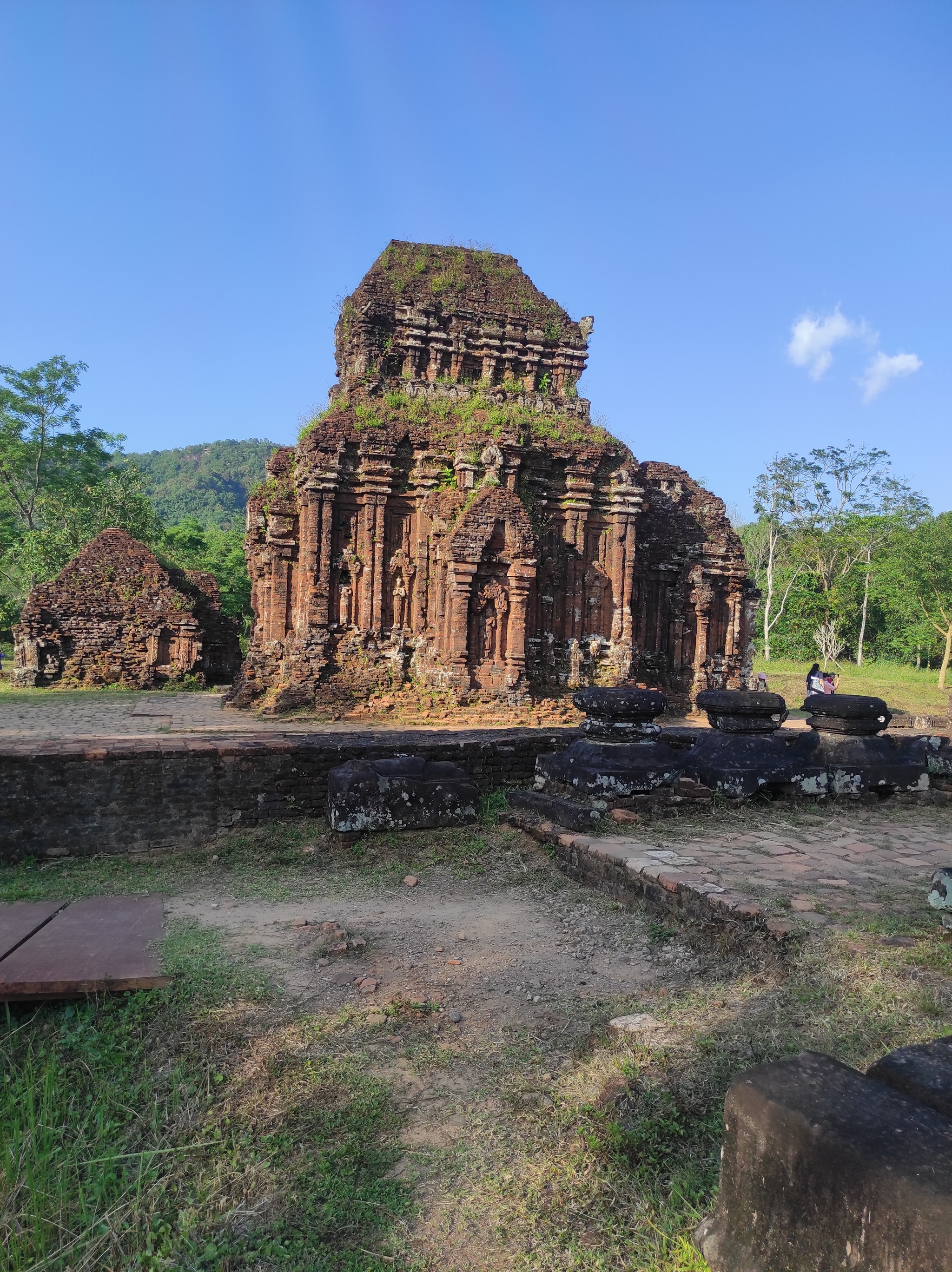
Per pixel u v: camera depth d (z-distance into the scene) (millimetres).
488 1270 2473
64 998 4051
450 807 7375
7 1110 3189
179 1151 2986
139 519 42969
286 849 6895
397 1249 2551
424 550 18281
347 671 17750
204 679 28484
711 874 5410
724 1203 2330
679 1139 2893
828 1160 1984
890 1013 3479
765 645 47906
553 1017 3918
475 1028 3836
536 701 17688
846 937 4242
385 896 5891
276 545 20234
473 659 17672
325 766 7648
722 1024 3576
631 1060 3355
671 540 21156
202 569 44531
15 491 46562
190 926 5043
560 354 21047
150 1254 2547
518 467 18375
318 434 17719
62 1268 2520
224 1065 3488
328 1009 3992
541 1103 3221
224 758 7238
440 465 18328
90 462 48719
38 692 26172
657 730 7777
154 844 6957
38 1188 2758
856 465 50219
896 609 42875
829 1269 1949
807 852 6191
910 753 8641
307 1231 2631
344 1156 2939
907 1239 1776
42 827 6656
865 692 31703
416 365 20516
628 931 5027
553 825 6934
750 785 7684
